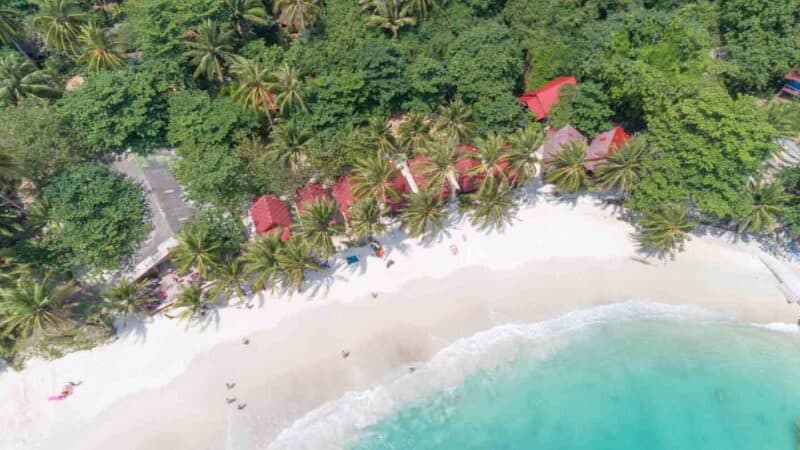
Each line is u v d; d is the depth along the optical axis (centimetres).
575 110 4641
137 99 4231
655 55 4344
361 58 4569
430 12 5066
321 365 3644
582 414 3572
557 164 4138
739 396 3612
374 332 3800
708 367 3731
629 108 4669
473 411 3562
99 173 4019
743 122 3553
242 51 4769
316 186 4341
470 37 4691
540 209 4516
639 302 4006
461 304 3962
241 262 3888
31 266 3597
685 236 3909
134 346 3666
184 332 3738
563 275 4131
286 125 4234
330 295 3959
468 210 4441
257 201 4231
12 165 3559
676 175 3778
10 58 4284
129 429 3350
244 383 3547
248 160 4306
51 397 3434
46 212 3788
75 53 4725
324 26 4972
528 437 3478
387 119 4828
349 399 3531
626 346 3822
